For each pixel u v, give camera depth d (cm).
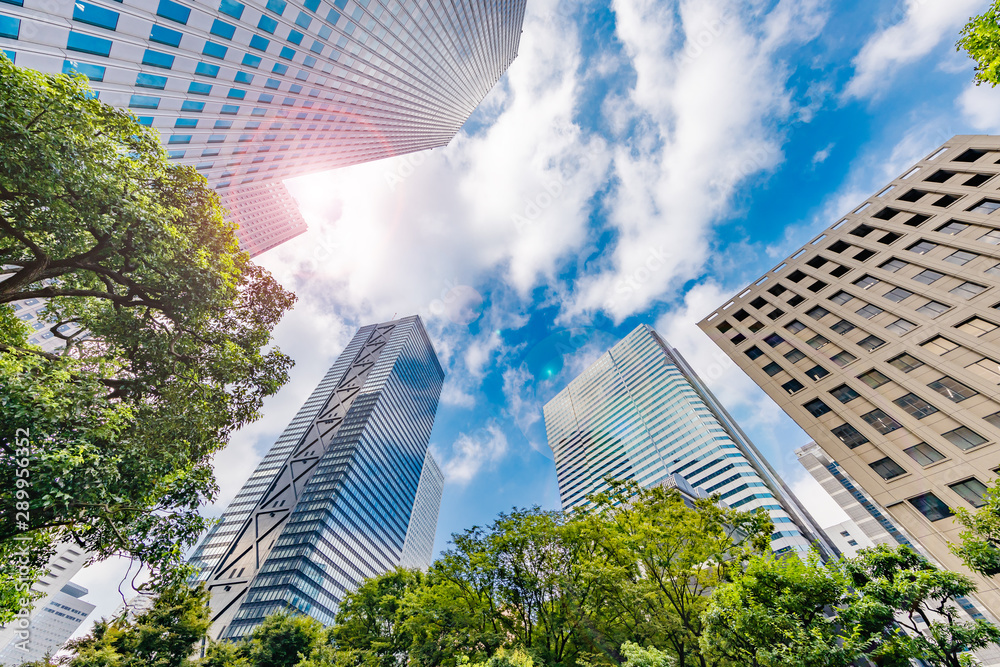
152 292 1036
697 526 1427
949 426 2195
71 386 762
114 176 878
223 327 1260
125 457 858
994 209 2583
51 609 11494
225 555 7462
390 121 5894
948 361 2336
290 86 3625
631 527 1512
